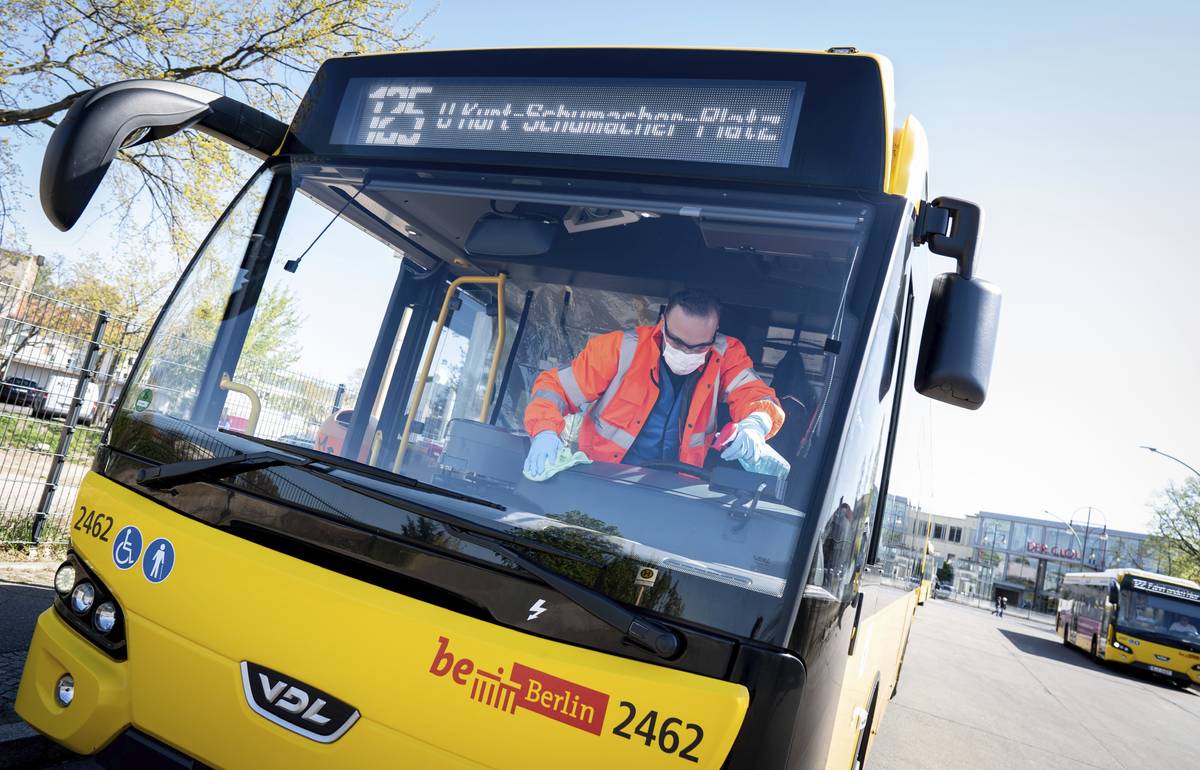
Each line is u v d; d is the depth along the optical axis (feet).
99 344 26.30
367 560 8.14
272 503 8.61
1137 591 85.61
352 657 7.85
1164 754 38.14
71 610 9.37
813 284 9.38
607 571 7.72
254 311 10.86
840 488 8.29
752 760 7.06
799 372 9.36
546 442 9.68
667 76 10.32
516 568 7.75
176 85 10.63
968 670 60.95
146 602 8.75
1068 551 353.92
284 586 8.18
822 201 9.37
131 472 9.50
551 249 11.47
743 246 10.00
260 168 11.44
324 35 46.85
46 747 12.45
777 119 9.76
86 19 43.42
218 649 8.31
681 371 10.25
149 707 8.57
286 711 7.99
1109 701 57.16
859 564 9.40
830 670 8.16
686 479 8.99
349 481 8.46
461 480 9.45
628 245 11.05
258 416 10.62
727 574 7.63
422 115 11.28
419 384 11.64
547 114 10.71
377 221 11.58
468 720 7.52
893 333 9.65
